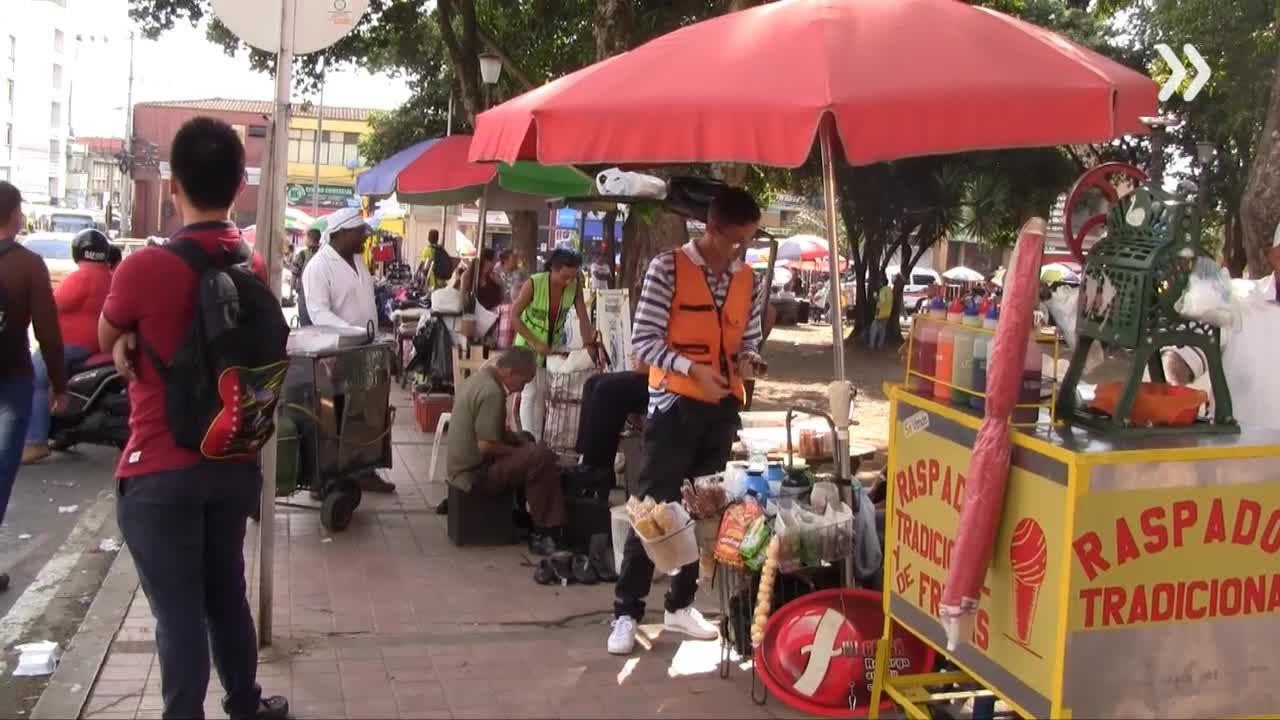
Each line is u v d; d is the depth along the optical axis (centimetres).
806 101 362
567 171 926
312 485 667
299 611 531
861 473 754
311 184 6134
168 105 5672
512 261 1659
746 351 492
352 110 6194
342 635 500
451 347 1141
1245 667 327
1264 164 684
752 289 486
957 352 370
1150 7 1992
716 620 538
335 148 6172
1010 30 409
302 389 658
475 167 929
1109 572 311
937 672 424
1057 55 392
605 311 905
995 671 341
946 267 5003
